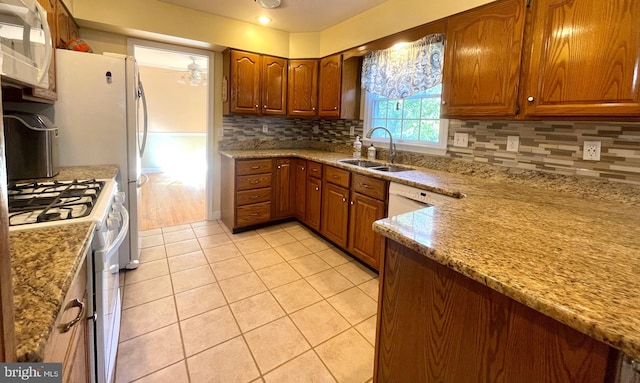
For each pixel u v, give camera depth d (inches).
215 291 90.0
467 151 96.7
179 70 275.9
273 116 148.9
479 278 31.4
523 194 70.6
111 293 54.2
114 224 53.5
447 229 43.8
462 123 97.4
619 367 24.9
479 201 62.4
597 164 69.5
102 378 45.4
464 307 36.2
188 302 84.2
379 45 113.0
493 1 74.7
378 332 47.9
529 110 68.8
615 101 56.4
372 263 103.0
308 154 141.6
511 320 32.0
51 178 71.8
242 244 124.2
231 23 130.1
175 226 143.3
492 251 36.4
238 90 135.6
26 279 28.3
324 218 127.8
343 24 129.4
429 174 96.6
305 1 110.2
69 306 30.8
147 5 112.9
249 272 101.8
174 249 117.9
